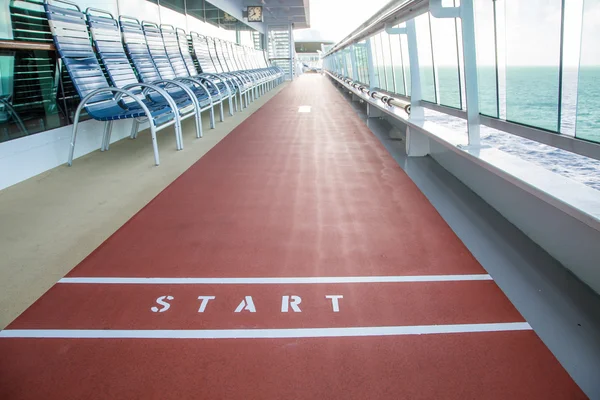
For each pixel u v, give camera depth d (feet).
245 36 58.59
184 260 7.02
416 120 14.20
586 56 7.61
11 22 11.93
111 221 8.68
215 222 8.67
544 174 6.88
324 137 18.38
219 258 7.09
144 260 7.00
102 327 5.27
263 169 12.84
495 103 12.98
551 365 4.64
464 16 9.04
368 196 10.40
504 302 5.83
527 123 10.13
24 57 12.31
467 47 9.16
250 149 15.70
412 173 12.56
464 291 6.11
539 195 6.09
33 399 4.19
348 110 28.89
